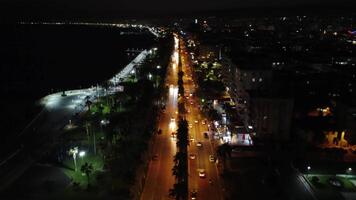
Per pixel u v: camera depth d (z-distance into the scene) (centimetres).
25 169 16238
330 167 14962
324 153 16425
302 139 18012
